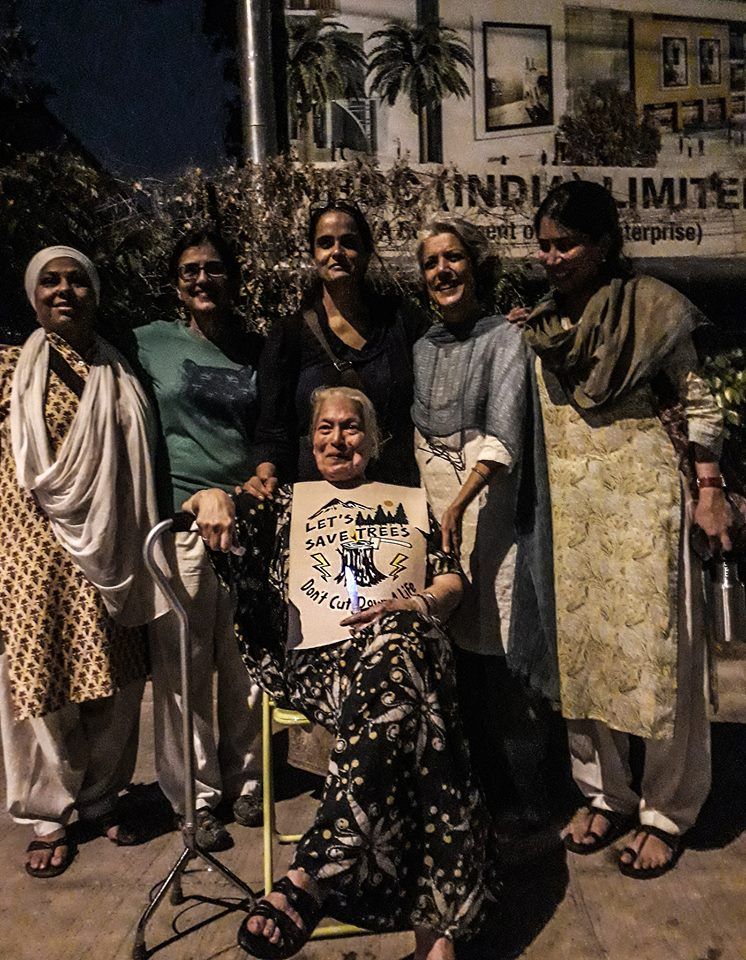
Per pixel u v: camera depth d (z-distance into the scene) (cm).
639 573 287
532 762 301
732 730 394
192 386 320
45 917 277
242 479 328
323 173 524
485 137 582
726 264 622
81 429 297
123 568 306
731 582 291
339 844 237
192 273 322
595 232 284
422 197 547
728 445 554
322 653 274
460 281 299
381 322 320
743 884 281
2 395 304
